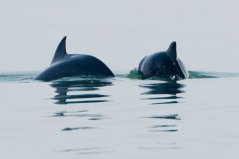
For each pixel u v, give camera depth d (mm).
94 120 54156
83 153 44031
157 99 64062
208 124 52406
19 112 58812
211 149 44688
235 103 62062
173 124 52375
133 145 45938
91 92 68938
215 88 72375
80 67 80688
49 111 58656
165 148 45094
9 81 81250
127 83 75562
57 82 77625
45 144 46656
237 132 49438
